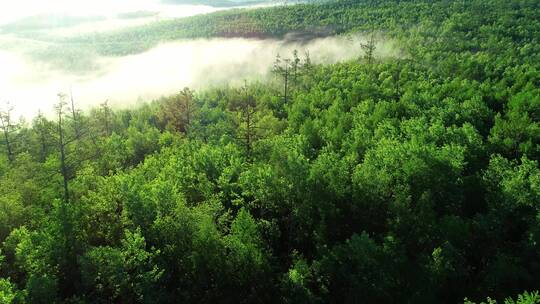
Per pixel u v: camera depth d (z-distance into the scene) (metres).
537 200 43.09
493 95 90.31
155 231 41.94
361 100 96.25
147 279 36.03
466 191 50.47
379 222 46.53
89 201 45.81
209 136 81.56
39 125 71.25
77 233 41.19
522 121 63.97
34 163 57.56
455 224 41.25
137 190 45.03
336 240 45.75
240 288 39.69
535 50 144.50
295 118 85.62
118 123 103.38
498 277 37.78
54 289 34.81
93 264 36.69
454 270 37.19
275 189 48.06
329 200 46.75
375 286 36.25
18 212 44.12
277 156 53.62
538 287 38.12
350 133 70.50
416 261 39.06
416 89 100.81
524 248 40.84
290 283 37.47
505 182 45.25
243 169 56.53
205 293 39.78
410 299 35.22
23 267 38.31
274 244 47.00
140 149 81.25
